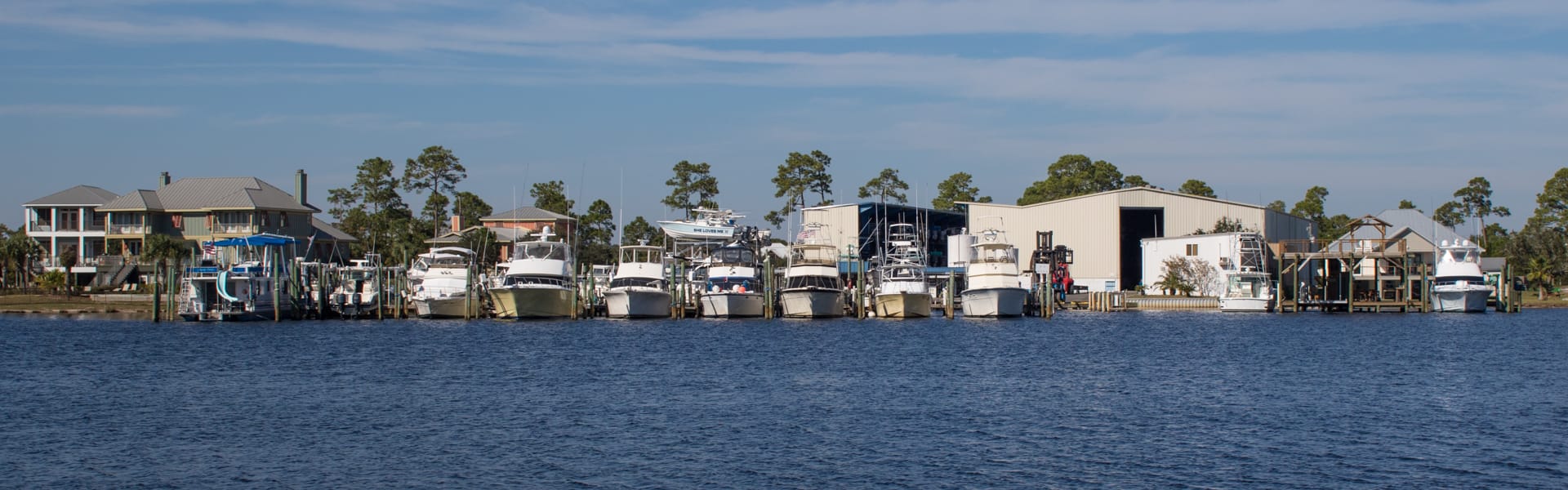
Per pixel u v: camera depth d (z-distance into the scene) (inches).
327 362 2684.5
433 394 2139.5
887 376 2413.9
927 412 1920.5
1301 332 3737.7
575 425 1801.2
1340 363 2677.2
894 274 4613.7
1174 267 5910.4
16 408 1989.4
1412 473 1488.7
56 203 5526.6
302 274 4419.3
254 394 2146.9
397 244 5920.3
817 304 4279.0
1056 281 5595.5
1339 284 5270.7
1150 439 1691.7
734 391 2170.3
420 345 3112.7
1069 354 2898.6
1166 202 6422.2
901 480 1456.7
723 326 3922.2
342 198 7691.9
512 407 1982.0
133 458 1579.7
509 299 4072.3
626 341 3277.6
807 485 1434.5
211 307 4141.2
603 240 7588.6
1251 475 1477.6
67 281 5128.0
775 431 1752.0
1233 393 2156.7
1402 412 1926.7
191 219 5506.9
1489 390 2199.8
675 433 1739.7
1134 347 3127.5
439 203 7204.7
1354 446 1642.5
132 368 2559.1
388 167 7126.0
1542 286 6850.4
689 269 4660.4
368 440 1694.1
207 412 1942.7
